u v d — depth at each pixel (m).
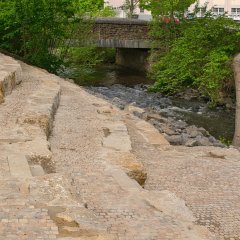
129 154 8.84
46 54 21.22
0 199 5.72
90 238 4.91
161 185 8.54
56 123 10.73
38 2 19.86
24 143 8.09
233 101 24.17
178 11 30.00
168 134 16.22
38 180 6.31
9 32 20.64
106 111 12.55
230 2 49.44
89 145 9.29
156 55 31.91
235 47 25.75
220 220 7.18
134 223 5.73
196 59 24.97
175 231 5.55
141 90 28.42
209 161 10.22
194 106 24.16
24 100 11.41
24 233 4.95
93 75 34.00
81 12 23.59
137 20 34.00
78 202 5.79
